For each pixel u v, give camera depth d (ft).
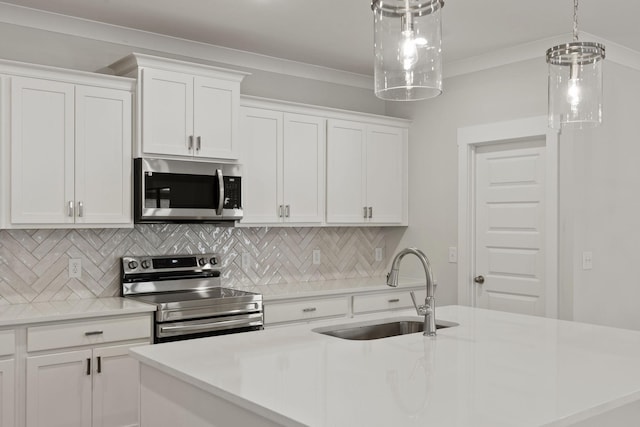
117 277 13.08
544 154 14.26
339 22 12.78
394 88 5.77
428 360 6.93
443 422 4.83
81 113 11.65
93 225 11.80
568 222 13.52
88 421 10.82
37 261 12.10
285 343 7.86
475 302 15.74
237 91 13.50
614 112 14.32
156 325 11.64
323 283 16.02
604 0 11.40
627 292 14.84
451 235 16.14
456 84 16.02
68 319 10.57
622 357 7.13
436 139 16.57
